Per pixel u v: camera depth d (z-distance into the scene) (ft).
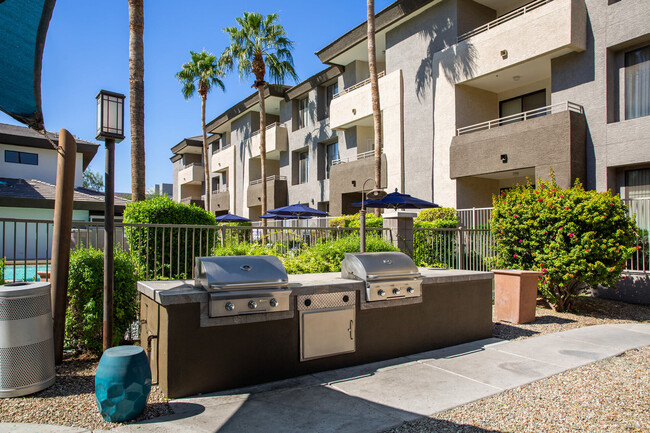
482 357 16.19
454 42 49.62
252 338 13.01
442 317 17.51
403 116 56.24
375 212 56.80
